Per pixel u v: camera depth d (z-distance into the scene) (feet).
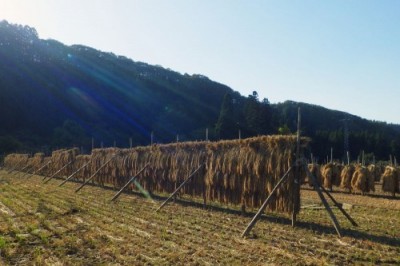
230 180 59.72
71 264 30.30
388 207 75.46
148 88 459.73
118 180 100.22
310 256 33.65
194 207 66.33
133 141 343.05
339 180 120.88
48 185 105.40
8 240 37.52
